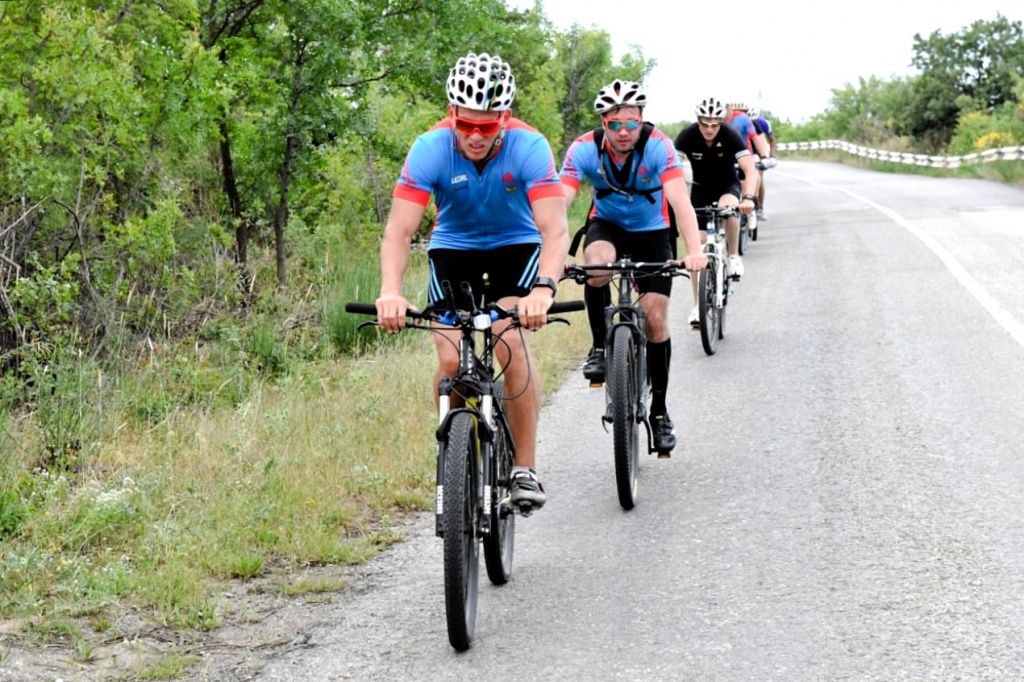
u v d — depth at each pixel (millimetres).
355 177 15844
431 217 16594
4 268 8539
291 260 13570
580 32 28719
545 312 4234
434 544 5477
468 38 13125
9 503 5598
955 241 14672
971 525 5203
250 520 5621
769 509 5645
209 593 4867
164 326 9430
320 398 8133
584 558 5188
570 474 6523
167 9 10359
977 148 37469
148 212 9539
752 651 4109
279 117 12031
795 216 20266
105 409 7551
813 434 6867
